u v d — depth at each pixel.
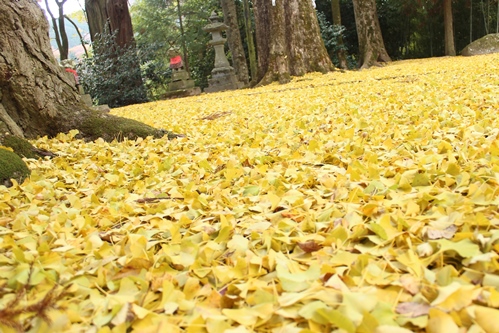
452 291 1.05
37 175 3.13
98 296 1.30
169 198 2.41
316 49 14.66
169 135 4.77
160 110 9.27
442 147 2.69
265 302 1.17
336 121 4.56
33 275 1.38
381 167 2.48
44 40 4.79
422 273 1.21
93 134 4.67
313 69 14.61
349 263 1.32
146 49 17.52
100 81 16.81
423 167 2.26
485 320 0.97
